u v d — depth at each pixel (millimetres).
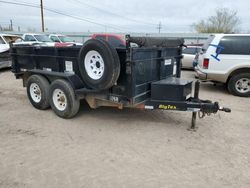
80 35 36656
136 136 4039
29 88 5395
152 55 4262
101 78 3863
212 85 8727
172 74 5211
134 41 3719
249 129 4441
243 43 6633
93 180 2820
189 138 3992
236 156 3428
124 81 3955
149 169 3062
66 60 4711
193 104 4000
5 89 7523
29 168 3053
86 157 3334
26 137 3961
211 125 4598
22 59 5742
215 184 2783
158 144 3754
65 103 4676
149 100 4219
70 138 3934
